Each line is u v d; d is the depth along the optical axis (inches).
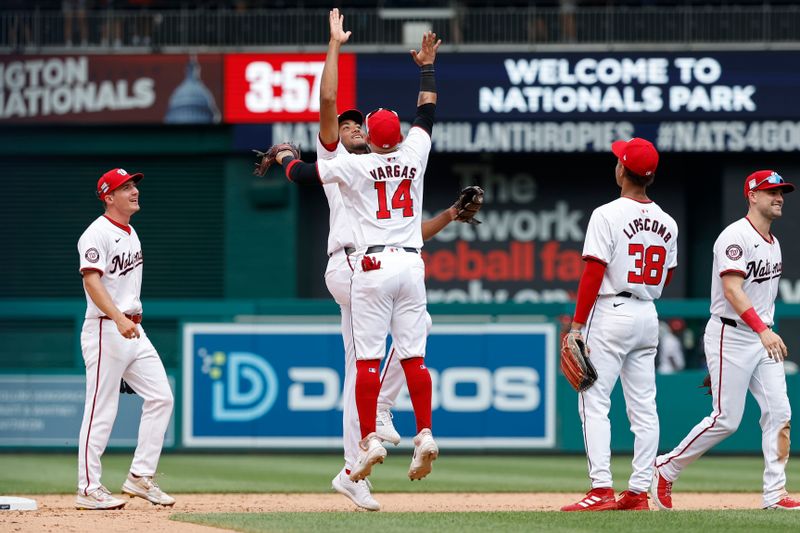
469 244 2623.0
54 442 1966.0
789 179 2493.8
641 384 962.7
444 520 828.0
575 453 1915.6
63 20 2566.4
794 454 1955.0
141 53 2507.4
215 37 2564.0
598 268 936.3
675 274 2583.7
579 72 2455.7
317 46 2497.5
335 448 1930.4
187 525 834.2
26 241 2615.7
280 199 2524.6
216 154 2566.4
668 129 2453.2
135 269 1021.2
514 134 2471.7
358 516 868.6
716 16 2511.1
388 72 2453.2
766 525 793.6
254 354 1943.9
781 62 2440.9
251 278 2546.8
